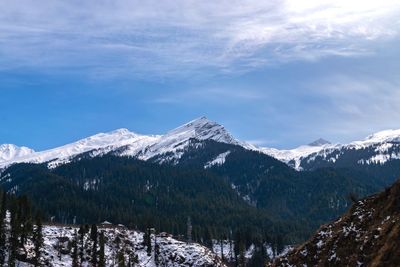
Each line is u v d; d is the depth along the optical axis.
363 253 66.19
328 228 78.69
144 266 162.25
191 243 182.38
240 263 197.38
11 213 138.38
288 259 80.25
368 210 74.50
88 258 149.12
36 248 133.50
